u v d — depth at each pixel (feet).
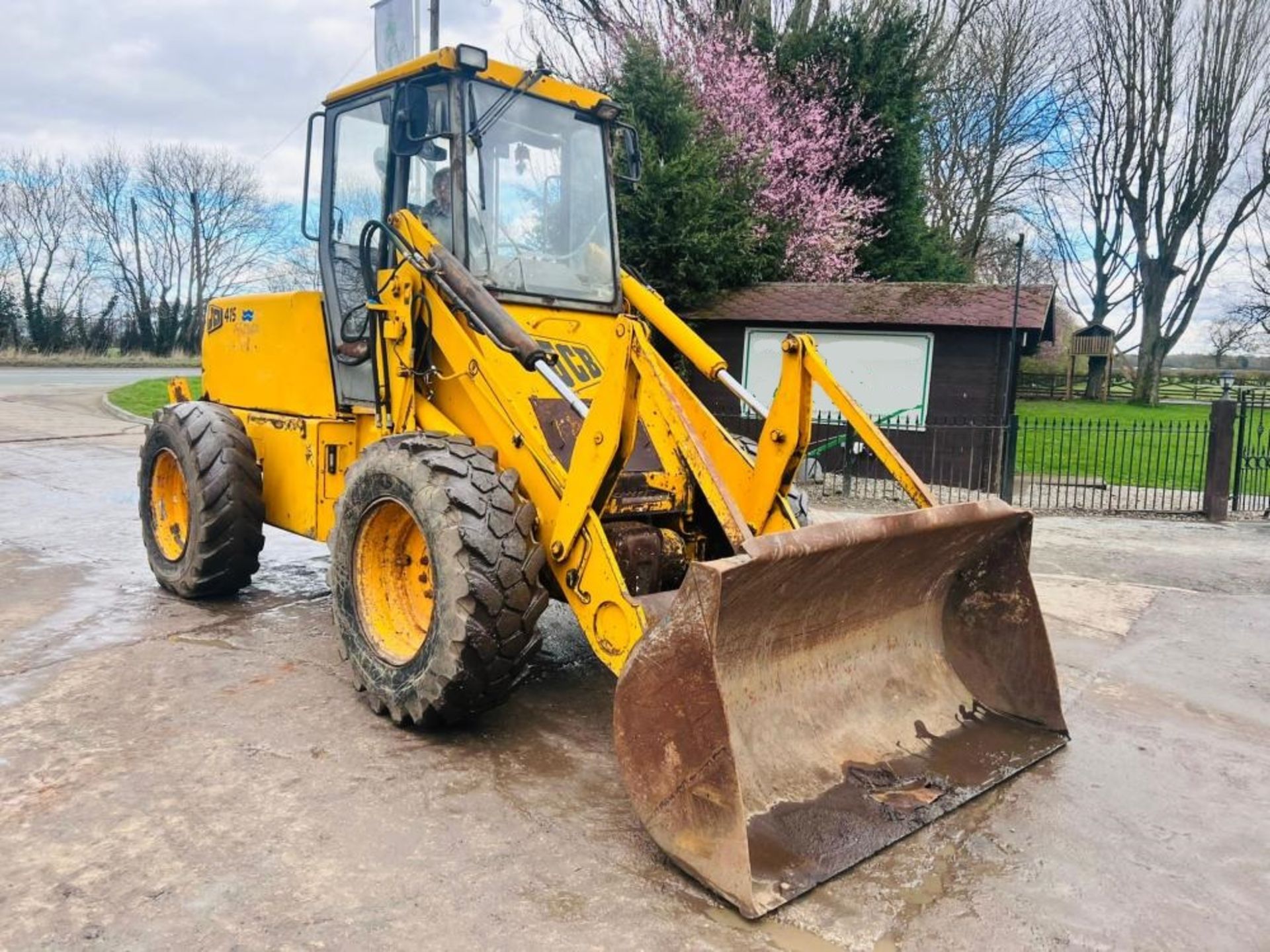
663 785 9.09
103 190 133.80
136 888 8.55
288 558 22.04
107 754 11.27
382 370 13.84
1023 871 9.52
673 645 8.90
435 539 11.08
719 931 8.27
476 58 13.20
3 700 12.84
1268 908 9.08
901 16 61.57
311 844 9.39
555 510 11.50
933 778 10.96
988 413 39.04
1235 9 92.73
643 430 13.41
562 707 13.41
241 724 12.25
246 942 7.84
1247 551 27.61
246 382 17.85
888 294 41.96
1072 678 15.87
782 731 10.46
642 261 42.22
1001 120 96.37
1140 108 98.43
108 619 16.65
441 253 12.71
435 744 11.86
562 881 8.95
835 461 40.81
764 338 41.98
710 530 13.50
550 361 12.12
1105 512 34.47
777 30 63.77
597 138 15.47
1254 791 11.71
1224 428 33.35
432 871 9.02
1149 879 9.50
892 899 8.87
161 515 18.47
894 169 62.13
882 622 12.08
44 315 127.75
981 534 11.91
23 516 25.86
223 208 141.28
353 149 15.28
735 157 50.52
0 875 8.67
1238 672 16.51
